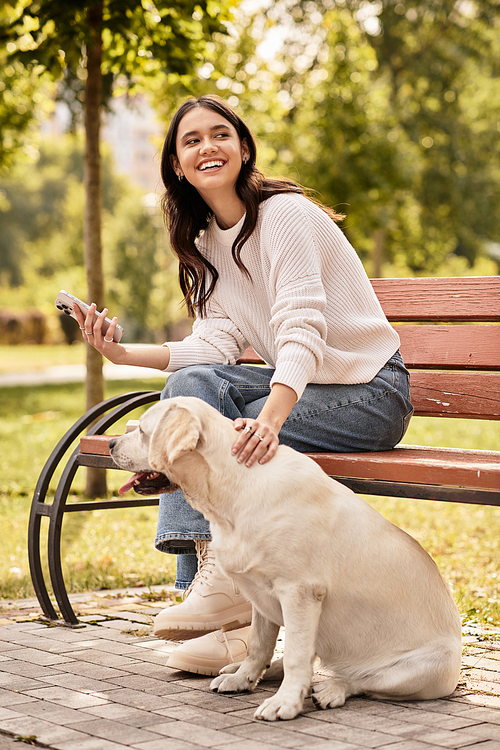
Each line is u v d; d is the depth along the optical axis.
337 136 15.06
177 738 1.93
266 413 2.34
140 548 4.99
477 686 2.42
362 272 2.78
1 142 11.02
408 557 2.26
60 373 22.92
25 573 4.26
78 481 7.43
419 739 1.92
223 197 2.81
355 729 2.00
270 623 2.38
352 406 2.59
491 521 5.80
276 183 2.82
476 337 3.06
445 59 18.09
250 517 2.15
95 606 3.58
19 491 6.84
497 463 2.21
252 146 2.86
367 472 2.34
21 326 39.66
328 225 2.72
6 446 9.39
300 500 2.16
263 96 13.43
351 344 2.68
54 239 45.53
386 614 2.22
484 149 19.59
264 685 2.43
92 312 2.77
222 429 2.22
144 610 3.49
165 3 6.00
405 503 6.57
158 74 6.89
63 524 5.73
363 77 15.25
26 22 6.53
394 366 2.71
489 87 19.98
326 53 15.51
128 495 6.77
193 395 2.53
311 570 2.14
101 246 6.36
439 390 3.11
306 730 1.99
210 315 3.00
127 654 2.76
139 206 39.53
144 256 38.91
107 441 3.00
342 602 2.21
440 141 19.12
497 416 2.98
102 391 6.34
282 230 2.63
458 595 3.72
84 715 2.11
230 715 2.12
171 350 2.89
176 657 2.47
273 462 2.22
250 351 3.61
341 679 2.28
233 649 2.52
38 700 2.24
